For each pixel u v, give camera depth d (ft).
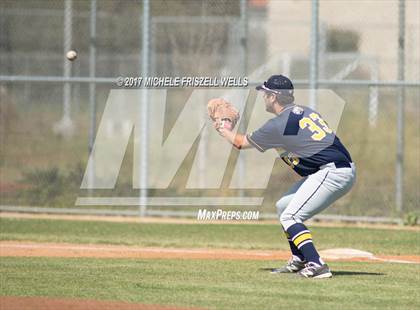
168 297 71.61
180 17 165.89
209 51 165.07
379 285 79.71
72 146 194.29
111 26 198.18
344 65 201.26
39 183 156.15
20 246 110.83
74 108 211.41
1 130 177.68
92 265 91.97
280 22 191.11
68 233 124.36
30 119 206.28
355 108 188.55
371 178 161.79
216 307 67.41
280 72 204.03
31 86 208.85
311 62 136.77
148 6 142.41
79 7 193.36
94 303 68.44
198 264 94.22
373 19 178.29
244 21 148.66
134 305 67.77
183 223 137.39
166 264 93.86
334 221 140.97
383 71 183.52
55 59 209.05
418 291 76.79
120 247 112.06
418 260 103.86
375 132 185.16
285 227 83.20
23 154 185.26
